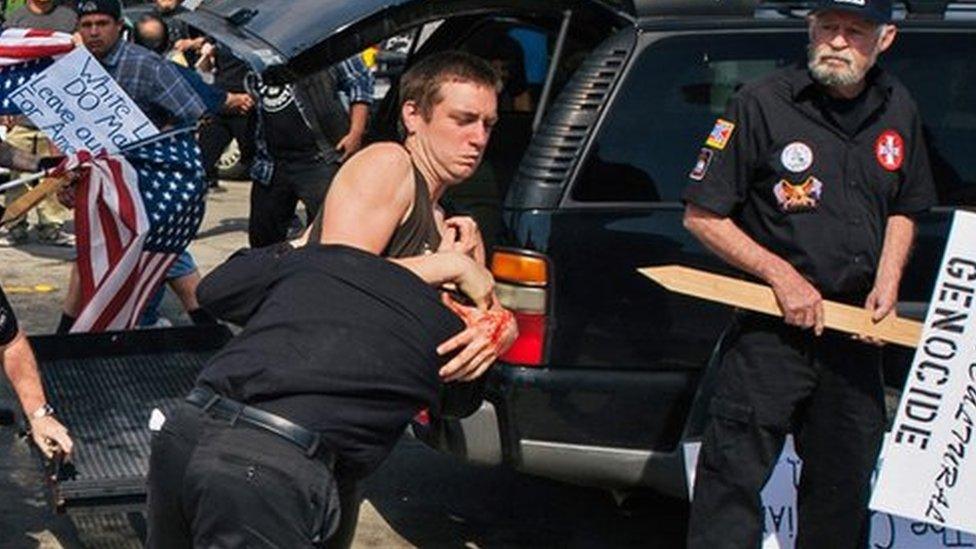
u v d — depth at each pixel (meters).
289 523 3.26
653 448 4.91
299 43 5.10
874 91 4.33
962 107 5.20
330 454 3.32
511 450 4.88
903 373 5.04
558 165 4.88
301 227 9.37
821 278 4.32
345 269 3.38
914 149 4.41
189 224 6.18
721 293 4.29
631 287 4.87
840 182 4.31
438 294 3.40
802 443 4.52
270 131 7.74
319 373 3.31
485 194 6.13
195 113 6.35
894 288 4.32
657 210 4.90
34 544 5.39
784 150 4.31
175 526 3.42
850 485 4.47
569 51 5.74
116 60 6.28
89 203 5.98
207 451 3.31
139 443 4.96
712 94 5.01
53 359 5.67
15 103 6.01
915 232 4.83
